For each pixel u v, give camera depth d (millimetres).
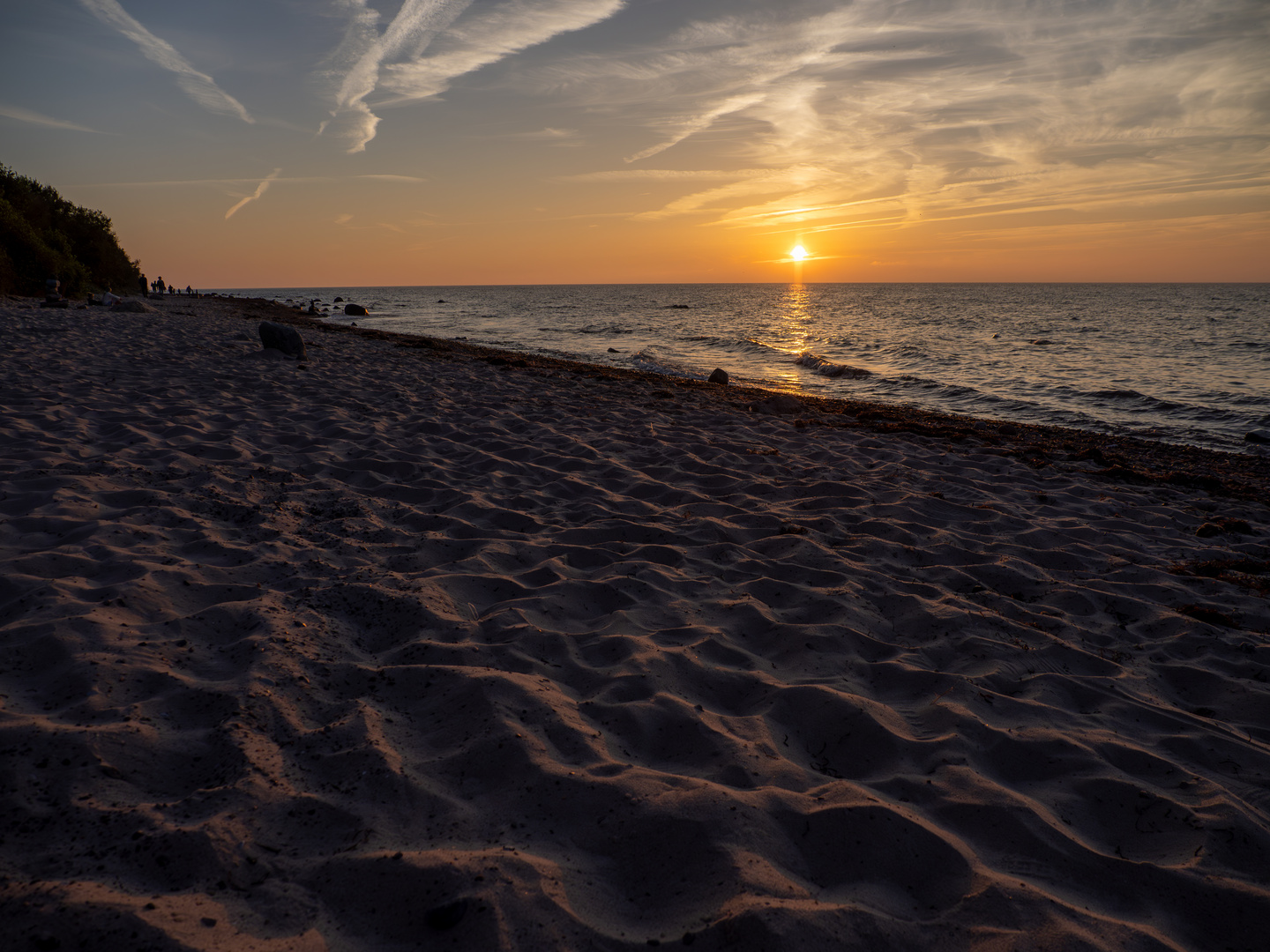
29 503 3924
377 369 11383
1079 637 3449
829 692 2656
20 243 25734
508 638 2949
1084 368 19219
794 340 28906
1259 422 11680
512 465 5902
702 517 4887
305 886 1595
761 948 1490
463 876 1625
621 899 1662
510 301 86000
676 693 2646
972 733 2471
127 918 1398
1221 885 1816
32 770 1827
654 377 14320
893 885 1761
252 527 4016
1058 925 1630
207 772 1956
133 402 7012
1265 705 2852
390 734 2238
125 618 2732
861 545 4512
